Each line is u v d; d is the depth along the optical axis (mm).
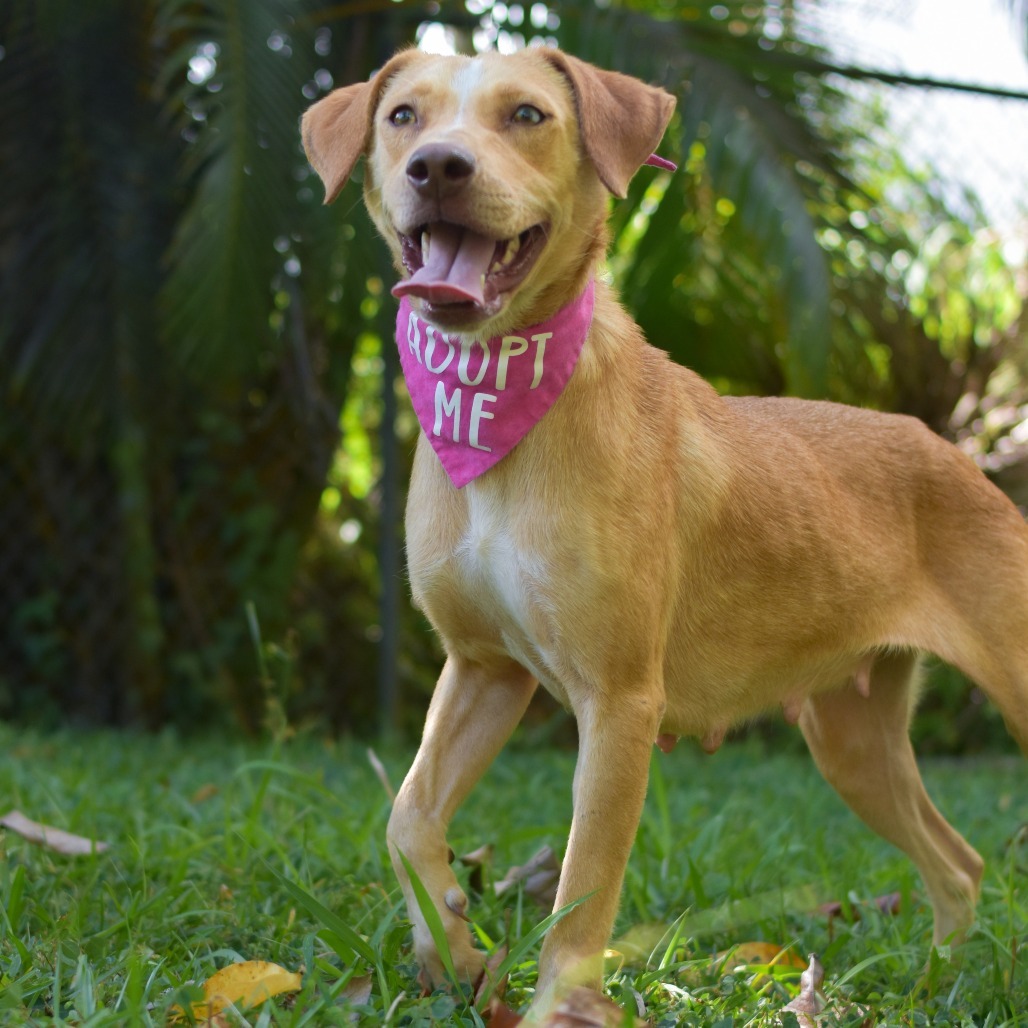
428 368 2834
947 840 3537
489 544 2748
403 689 7535
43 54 6434
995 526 3492
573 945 2553
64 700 7031
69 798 4367
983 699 8031
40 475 6930
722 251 7074
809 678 3373
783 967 3016
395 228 2814
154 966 2572
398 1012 2434
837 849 4375
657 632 2799
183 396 6965
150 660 6914
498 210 2580
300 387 6977
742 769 6395
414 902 2693
